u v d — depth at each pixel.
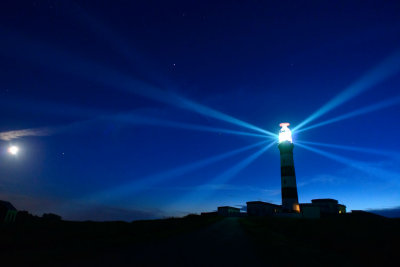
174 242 17.16
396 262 13.27
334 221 31.56
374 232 21.05
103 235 20.91
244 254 13.00
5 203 45.94
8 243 15.96
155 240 18.08
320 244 18.22
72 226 28.50
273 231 27.41
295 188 64.12
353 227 24.73
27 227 26.64
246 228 29.33
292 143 68.75
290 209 61.66
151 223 34.38
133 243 16.45
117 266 10.08
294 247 15.49
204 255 12.59
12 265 10.21
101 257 11.82
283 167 67.12
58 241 16.98
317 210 60.94
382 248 15.63
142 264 10.48
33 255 12.17
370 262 13.16
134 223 34.09
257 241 18.03
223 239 19.16
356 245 16.81
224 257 12.16
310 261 11.84
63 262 10.73
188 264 10.62
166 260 11.31
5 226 26.62
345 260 12.85
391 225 25.27
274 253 13.37
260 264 10.86
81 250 13.62
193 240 18.34
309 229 25.75
